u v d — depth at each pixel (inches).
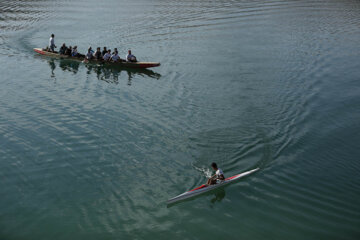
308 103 1060.5
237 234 565.0
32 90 1150.3
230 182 687.7
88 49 1460.4
